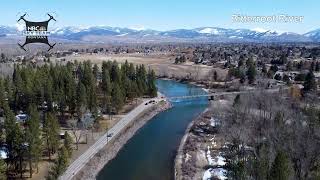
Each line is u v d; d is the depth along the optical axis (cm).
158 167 13975
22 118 17475
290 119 15388
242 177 10388
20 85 19600
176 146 16075
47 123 13725
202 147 15575
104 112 19775
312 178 9794
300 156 10725
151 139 17062
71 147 14238
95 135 16588
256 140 14050
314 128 12288
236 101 19012
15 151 12038
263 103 18188
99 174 13338
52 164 13075
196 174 13038
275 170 9131
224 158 14212
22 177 12112
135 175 13300
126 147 16062
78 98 17925
